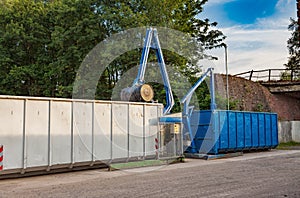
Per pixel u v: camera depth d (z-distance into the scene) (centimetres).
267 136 2247
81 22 2278
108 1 2353
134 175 1161
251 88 3048
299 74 3406
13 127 1120
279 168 1277
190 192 828
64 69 2431
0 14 2733
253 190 841
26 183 1026
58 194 836
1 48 2638
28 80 2666
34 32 2688
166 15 2408
